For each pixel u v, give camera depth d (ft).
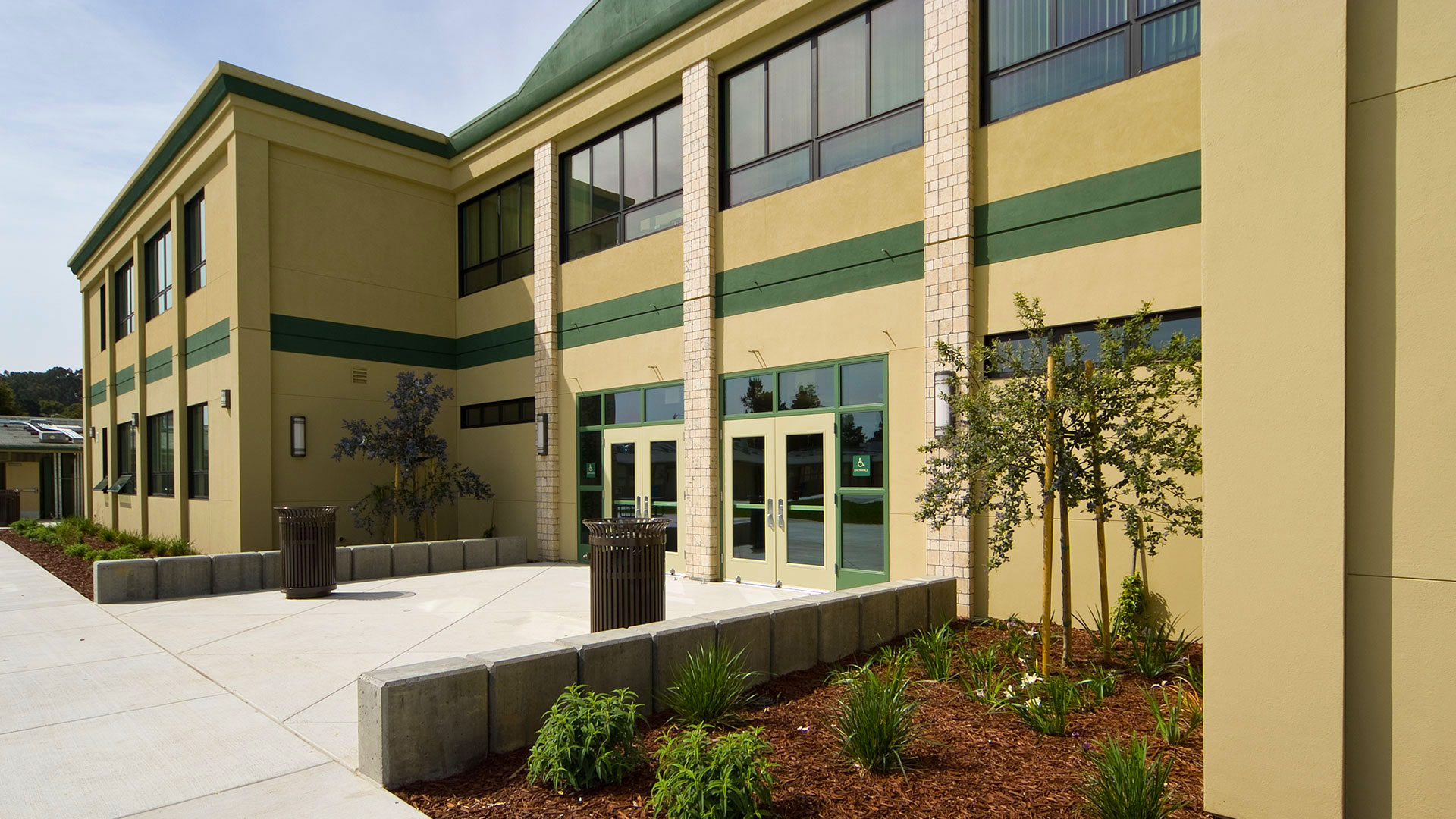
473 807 13.88
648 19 43.60
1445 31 11.46
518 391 53.06
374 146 54.24
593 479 48.39
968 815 12.96
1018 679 20.40
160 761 16.34
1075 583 27.94
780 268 38.27
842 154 36.63
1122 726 17.01
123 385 73.72
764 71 40.14
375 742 14.97
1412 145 11.62
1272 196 12.55
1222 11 13.12
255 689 21.34
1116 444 20.54
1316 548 12.01
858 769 14.79
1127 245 27.40
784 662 21.77
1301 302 12.22
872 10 35.73
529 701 16.65
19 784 15.21
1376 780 11.64
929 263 32.12
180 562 36.70
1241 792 12.62
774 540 38.14
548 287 50.55
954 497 28.94
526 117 52.19
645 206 45.98
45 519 98.63
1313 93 12.24
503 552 47.73
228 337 49.70
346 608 33.24
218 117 50.01
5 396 194.59
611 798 14.02
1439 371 11.32
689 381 41.81
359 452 52.06
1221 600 12.89
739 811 12.45
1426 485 11.36
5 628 29.60
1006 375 29.09
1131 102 27.50
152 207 62.95
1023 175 30.07
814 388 36.76
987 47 31.99
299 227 50.93
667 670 18.95
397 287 55.62
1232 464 12.82
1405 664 11.46
